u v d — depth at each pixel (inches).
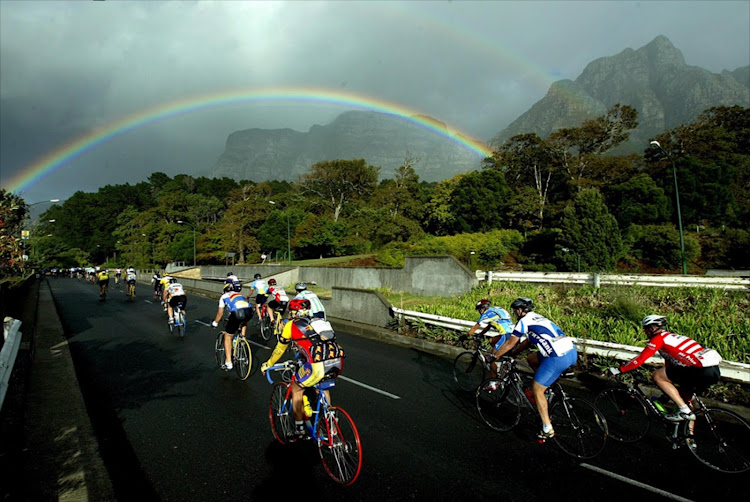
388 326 522.3
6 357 243.4
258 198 2758.4
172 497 155.2
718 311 380.2
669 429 197.6
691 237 1507.1
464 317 437.1
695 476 175.0
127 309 770.2
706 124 2342.5
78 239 4281.5
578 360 330.3
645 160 2384.4
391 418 238.5
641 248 1523.1
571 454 195.6
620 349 297.7
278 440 205.6
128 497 154.8
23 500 147.3
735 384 266.5
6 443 195.9
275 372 327.0
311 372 178.1
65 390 277.6
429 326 462.0
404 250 1550.2
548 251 1712.6
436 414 245.4
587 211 1476.4
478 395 243.6
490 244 1691.7
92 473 168.9
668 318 362.3
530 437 214.5
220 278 1717.5
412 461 186.1
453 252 1609.3
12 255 610.2
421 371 340.5
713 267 1366.9
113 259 4207.7
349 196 3149.6
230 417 237.6
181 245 2746.1
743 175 2143.2
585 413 195.8
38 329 518.6
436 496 157.3
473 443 206.2
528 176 2657.5
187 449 196.9
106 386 295.4
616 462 187.8
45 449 191.2
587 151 2431.1
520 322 209.2
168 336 490.6
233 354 339.0
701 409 189.2
